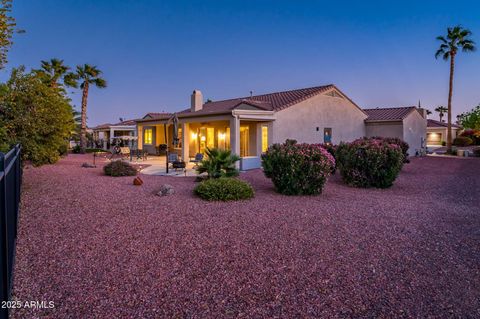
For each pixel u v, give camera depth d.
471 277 4.02
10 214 3.71
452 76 32.78
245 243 5.16
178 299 3.41
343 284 3.80
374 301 3.43
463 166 20.25
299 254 4.72
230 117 16.20
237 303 3.36
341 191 10.59
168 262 4.37
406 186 11.98
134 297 3.43
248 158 16.03
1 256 2.56
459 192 10.70
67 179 11.45
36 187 9.57
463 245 5.21
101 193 8.90
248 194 8.73
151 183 11.09
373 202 8.72
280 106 18.78
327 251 4.86
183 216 6.73
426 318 3.12
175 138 16.22
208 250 4.83
